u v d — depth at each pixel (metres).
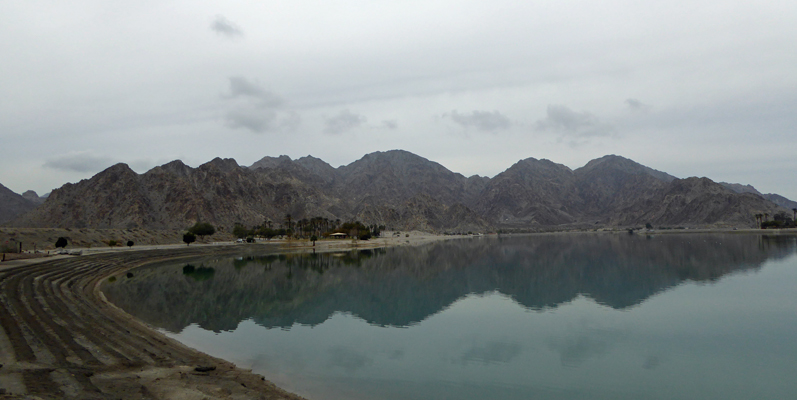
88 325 25.22
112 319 29.17
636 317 34.62
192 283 54.75
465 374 21.73
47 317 26.14
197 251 102.50
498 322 33.41
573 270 69.75
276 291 48.97
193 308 38.22
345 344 26.88
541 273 66.31
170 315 34.88
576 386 20.34
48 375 14.44
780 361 23.81
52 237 97.31
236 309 38.28
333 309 38.69
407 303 41.66
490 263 84.69
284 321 33.50
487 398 18.72
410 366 22.70
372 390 19.28
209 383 16.39
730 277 56.69
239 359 23.12
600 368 22.80
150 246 113.12
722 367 22.95
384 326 31.98
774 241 134.00
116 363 17.41
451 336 29.09
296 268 74.50
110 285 52.06
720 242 136.75
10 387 12.65
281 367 21.97
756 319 33.59
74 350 18.78
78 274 52.59
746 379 21.19
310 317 35.16
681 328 31.02
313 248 132.12
